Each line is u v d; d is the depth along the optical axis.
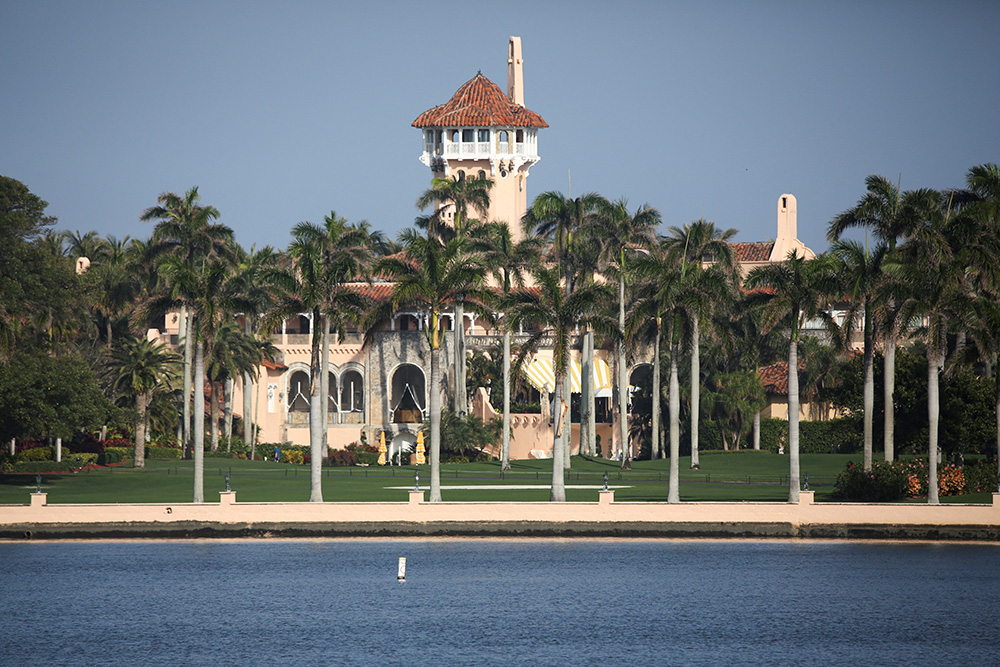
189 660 171.88
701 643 179.50
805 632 185.00
